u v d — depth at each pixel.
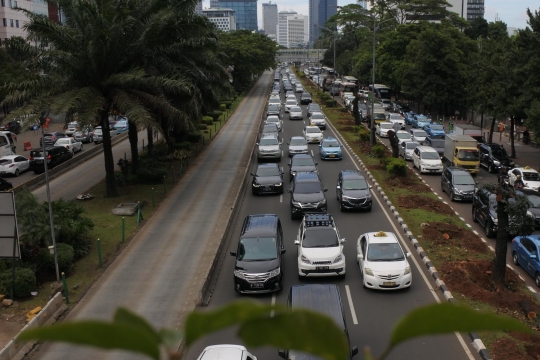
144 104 26.78
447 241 21.86
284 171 36.41
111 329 1.30
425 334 1.42
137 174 32.50
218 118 61.00
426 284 17.95
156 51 28.25
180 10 27.95
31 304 16.94
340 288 17.97
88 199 28.88
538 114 30.48
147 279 19.02
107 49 25.69
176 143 42.22
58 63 25.41
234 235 23.89
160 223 25.34
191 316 1.38
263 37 99.44
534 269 18.52
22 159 39.28
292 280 18.95
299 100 83.12
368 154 41.09
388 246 18.41
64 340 1.29
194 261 20.61
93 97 24.64
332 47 136.00
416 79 62.47
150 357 1.32
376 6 106.94
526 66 34.00
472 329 1.41
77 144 46.38
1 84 47.31
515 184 29.81
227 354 11.78
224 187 31.98
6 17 78.69
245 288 17.55
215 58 35.78
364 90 90.81
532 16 34.12
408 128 59.56
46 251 19.19
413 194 29.72
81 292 18.08
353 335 14.57
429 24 75.44
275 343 1.38
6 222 16.92
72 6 25.38
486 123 59.19
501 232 17.56
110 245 22.45
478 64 50.72
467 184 29.00
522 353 13.10
